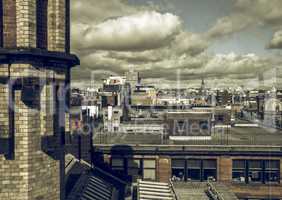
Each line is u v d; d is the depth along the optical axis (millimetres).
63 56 16891
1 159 15383
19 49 14883
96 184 25109
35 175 15930
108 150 29125
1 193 15375
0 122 15266
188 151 28719
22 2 15234
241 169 28906
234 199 21609
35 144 16000
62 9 17328
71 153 28125
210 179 28891
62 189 18359
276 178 28719
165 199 22922
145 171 29266
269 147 28500
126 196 25719
